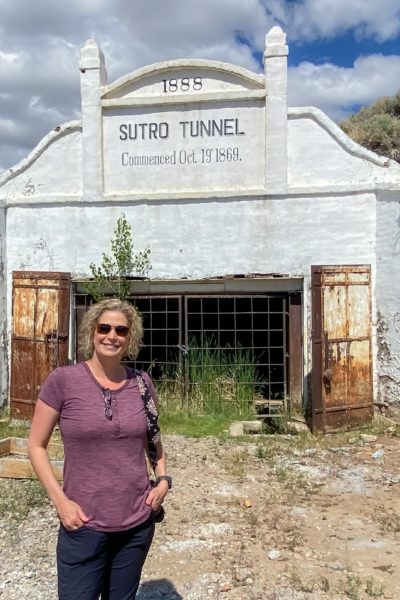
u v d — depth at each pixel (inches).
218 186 361.7
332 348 326.3
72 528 103.2
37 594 154.8
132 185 368.2
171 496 229.5
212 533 194.4
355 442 306.8
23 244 378.9
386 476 254.4
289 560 174.7
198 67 356.8
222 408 357.7
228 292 366.0
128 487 107.5
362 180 349.7
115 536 106.7
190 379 371.6
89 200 368.8
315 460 276.7
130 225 367.9
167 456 281.3
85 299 375.2
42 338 347.6
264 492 234.7
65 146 374.0
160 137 364.8
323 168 353.1
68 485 107.0
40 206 376.2
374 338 350.6
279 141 353.4
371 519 208.4
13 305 356.5
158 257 366.3
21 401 352.2
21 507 214.7
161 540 188.9
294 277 355.3
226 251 361.4
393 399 349.1
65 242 374.0
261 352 433.7
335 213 351.3
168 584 160.4
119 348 110.0
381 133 700.0
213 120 360.2
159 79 362.3
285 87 350.9
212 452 289.4
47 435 106.7
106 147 369.4
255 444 303.4
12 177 381.1
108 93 365.4
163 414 349.7
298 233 355.6
